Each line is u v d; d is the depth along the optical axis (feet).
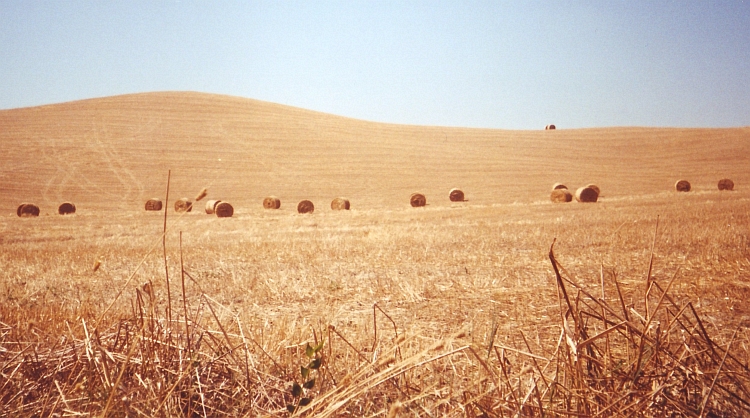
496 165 239.30
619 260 43.11
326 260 49.67
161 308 29.04
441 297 31.53
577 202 141.38
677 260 41.81
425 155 252.21
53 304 31.17
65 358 14.78
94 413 12.00
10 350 15.58
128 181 201.16
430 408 12.12
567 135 319.06
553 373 14.12
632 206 110.32
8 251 63.62
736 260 39.47
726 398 12.85
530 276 37.27
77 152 233.55
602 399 12.32
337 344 18.78
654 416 12.57
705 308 25.49
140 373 13.92
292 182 204.44
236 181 205.16
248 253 55.72
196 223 108.78
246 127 280.51
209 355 15.20
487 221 88.53
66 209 151.74
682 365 13.19
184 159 229.04
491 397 12.37
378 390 13.43
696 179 209.67
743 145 280.10
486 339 17.92
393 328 23.53
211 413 13.16
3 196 177.88
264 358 15.35
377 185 201.98
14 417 12.70
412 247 56.34
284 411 12.78
